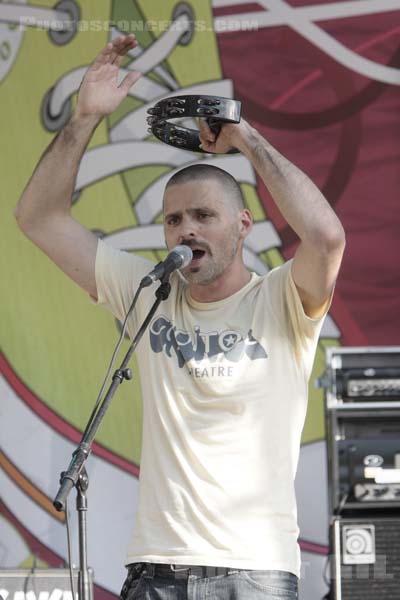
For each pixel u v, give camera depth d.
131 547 5.80
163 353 6.00
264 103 10.52
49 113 10.70
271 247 10.32
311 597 8.30
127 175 10.57
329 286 5.85
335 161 10.41
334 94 10.48
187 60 10.62
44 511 10.14
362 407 7.46
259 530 5.61
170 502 5.68
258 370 5.88
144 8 10.70
